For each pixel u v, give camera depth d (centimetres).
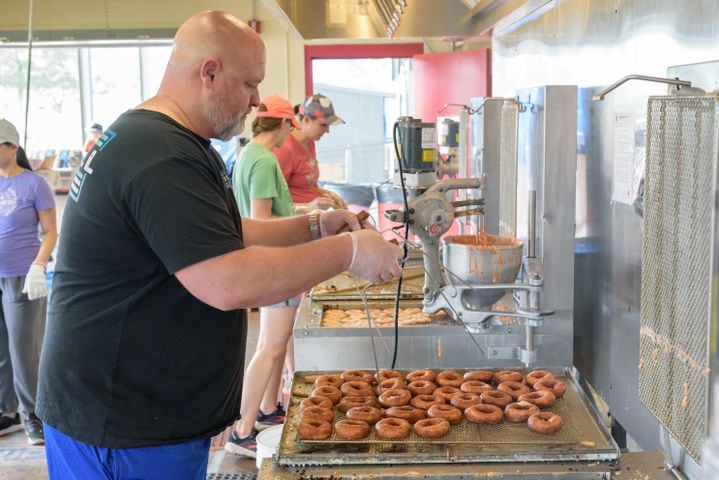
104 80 795
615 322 240
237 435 337
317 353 242
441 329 239
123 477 158
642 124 211
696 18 177
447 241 217
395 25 351
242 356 175
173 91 159
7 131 351
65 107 799
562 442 164
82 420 156
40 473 334
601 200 251
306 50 720
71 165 744
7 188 354
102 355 154
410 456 159
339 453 161
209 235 143
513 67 390
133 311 154
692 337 133
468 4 369
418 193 228
